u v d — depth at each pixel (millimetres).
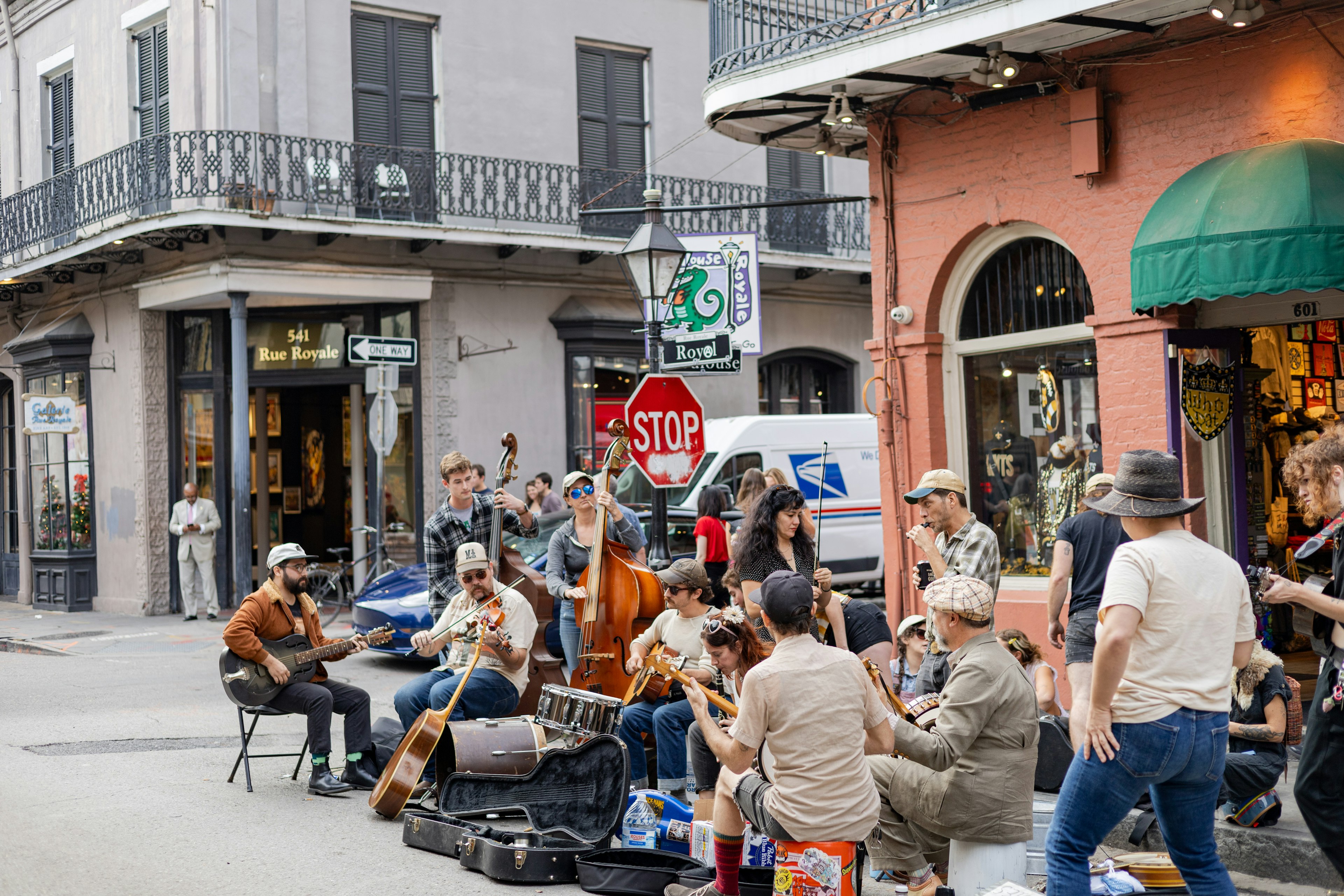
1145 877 5379
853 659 4625
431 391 16828
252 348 17203
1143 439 8578
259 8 15812
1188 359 8453
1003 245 9742
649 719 6809
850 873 4465
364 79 16641
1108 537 6383
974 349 9945
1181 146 8359
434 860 6012
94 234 16141
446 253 16922
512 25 17625
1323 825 4562
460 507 8422
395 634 12047
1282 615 10289
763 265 18984
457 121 17172
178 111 16266
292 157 15719
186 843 6270
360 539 17391
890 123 10195
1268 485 9602
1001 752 4879
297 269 15891
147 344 17188
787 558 6598
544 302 17781
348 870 5836
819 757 4461
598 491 8039
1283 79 7855
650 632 6996
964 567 6555
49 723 9555
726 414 19266
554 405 17812
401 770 6637
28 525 20125
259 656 7266
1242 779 5848
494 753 6484
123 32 17219
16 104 19562
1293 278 6992
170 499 17297
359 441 17391
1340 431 4648
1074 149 8844
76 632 15414
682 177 18953
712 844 5582
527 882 5641
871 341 10422
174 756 8430
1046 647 9289
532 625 7426
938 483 6641
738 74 9828
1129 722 4230
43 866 5848
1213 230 7273
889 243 10258
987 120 9531
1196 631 4234
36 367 19125
